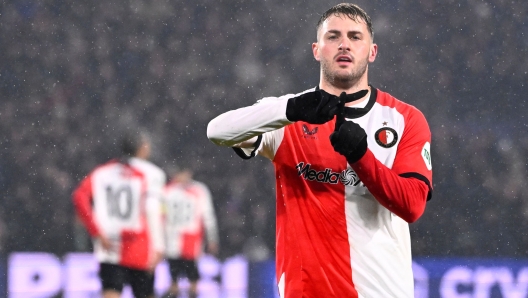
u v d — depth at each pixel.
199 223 21.69
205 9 37.66
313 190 8.86
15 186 31.80
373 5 38.47
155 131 34.91
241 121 8.40
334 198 8.77
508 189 33.81
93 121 34.66
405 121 9.00
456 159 34.75
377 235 8.80
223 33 37.59
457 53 37.91
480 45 38.06
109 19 36.97
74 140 33.84
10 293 23.72
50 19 36.38
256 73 37.16
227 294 24.50
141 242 19.83
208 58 37.06
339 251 8.74
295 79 37.38
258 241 31.20
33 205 31.27
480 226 32.94
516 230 32.91
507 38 37.97
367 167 8.06
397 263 8.91
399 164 8.72
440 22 38.19
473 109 36.84
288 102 8.16
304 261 8.80
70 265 24.33
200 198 21.78
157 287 21.39
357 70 8.93
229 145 8.76
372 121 8.99
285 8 37.91
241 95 36.75
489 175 34.28
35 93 34.75
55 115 34.25
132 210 19.83
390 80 37.62
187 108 35.66
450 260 27.72
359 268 8.74
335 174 8.79
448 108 36.94
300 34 37.91
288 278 8.94
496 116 36.56
